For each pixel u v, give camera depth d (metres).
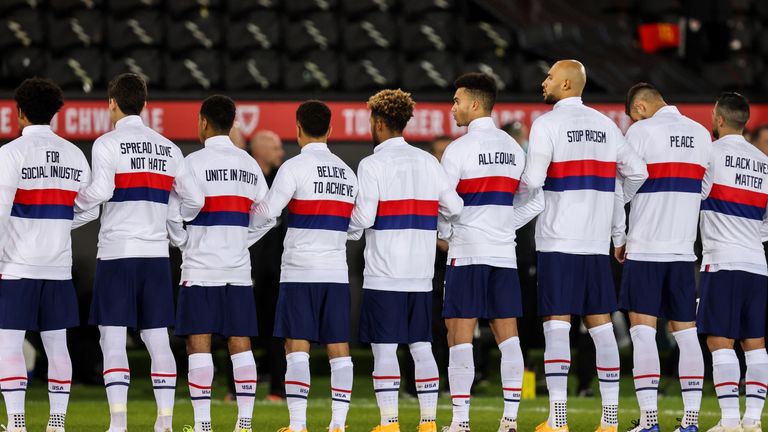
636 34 52.84
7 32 49.62
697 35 52.50
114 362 25.36
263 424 30.17
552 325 26.16
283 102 41.50
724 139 27.64
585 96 42.22
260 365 41.00
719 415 32.38
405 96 26.23
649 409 26.47
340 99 41.66
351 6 51.28
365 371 43.72
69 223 25.33
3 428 26.52
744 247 27.16
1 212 24.30
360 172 25.91
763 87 51.62
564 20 51.44
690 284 26.75
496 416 31.95
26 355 37.25
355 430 29.45
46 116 25.30
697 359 26.80
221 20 50.81
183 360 40.00
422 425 26.30
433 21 50.41
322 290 25.67
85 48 48.84
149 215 25.59
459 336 26.14
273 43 50.28
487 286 26.12
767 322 36.50
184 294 25.94
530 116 41.88
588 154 26.05
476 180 26.02
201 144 41.16
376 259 25.89
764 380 27.31
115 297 25.36
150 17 50.00
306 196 25.61
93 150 25.36
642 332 26.61
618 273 37.59
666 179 26.61
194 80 48.47
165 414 25.84
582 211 26.02
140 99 25.92
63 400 25.45
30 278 24.83
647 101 27.59
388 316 25.77
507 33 51.59
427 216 26.00
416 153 26.12
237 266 26.06
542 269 26.22
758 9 54.81
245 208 26.23
